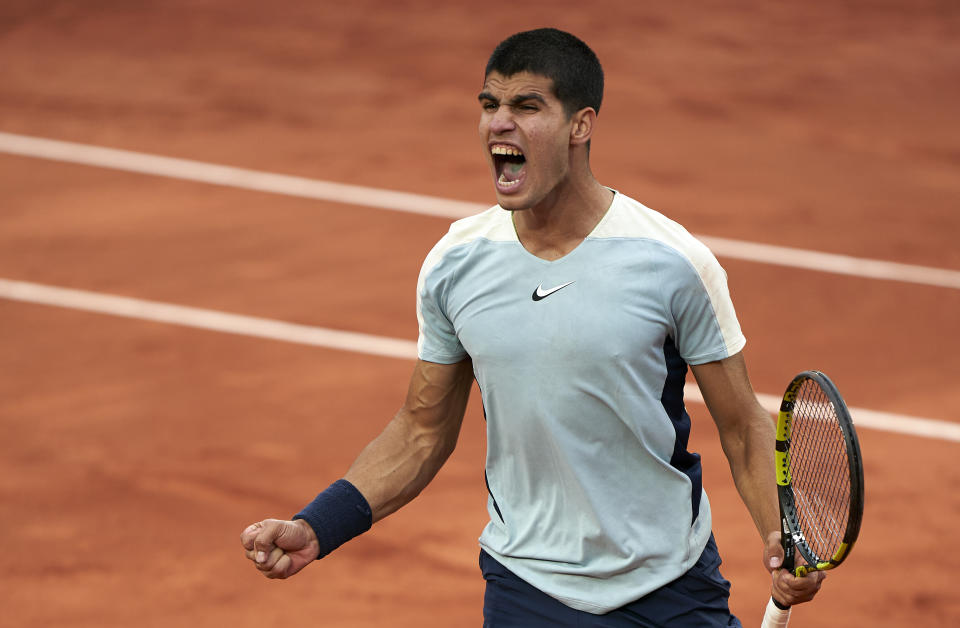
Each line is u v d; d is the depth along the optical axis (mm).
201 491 30922
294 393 35656
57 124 53781
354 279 42281
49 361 37281
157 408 34750
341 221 46375
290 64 60438
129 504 30359
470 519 29766
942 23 68625
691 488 15031
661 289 14180
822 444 15047
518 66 13664
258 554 14781
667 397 14688
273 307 40438
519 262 14516
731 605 26984
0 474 31562
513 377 14445
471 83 59188
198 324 39375
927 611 27281
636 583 14938
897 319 40938
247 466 32000
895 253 45625
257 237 45062
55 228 45438
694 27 66125
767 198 49438
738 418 15000
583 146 14188
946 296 42656
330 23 64938
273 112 55656
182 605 26781
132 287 41594
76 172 49812
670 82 59656
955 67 63500
